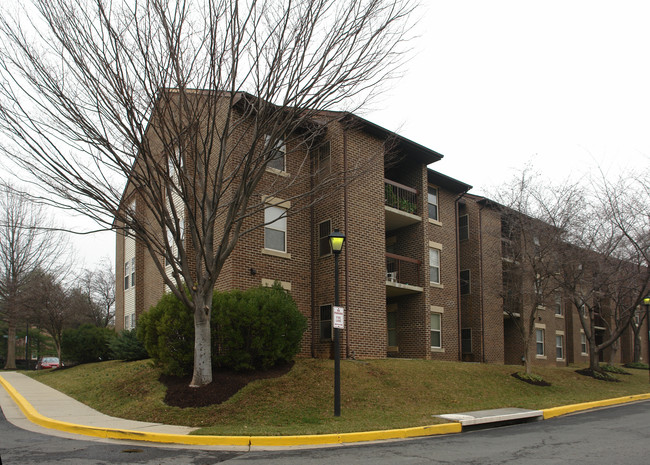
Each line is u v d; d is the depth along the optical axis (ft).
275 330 43.88
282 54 36.04
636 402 55.52
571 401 49.96
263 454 26.35
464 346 79.00
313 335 57.72
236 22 35.37
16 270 106.63
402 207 66.74
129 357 64.44
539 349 95.04
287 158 59.21
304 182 59.62
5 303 108.58
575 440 30.50
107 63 33.63
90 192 36.06
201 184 41.37
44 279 98.37
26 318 112.06
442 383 49.75
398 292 66.95
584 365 103.14
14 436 30.42
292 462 24.11
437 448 27.94
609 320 117.39
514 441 30.27
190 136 37.70
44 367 109.91
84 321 134.41
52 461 23.34
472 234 81.10
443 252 75.15
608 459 24.77
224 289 52.42
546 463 23.80
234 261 52.26
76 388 51.08
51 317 94.99
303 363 47.67
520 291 64.39
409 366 53.36
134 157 37.29
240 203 39.86
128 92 34.24
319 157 60.49
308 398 39.73
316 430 31.55
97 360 80.02
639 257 65.67
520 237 64.90
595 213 67.46
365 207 59.72
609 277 65.16
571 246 64.03
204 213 38.91
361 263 58.08
